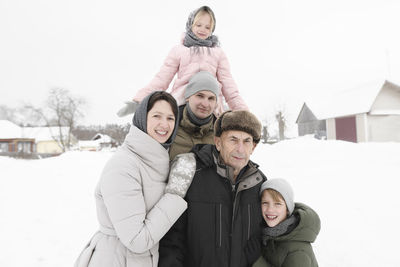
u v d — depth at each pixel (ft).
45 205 21.26
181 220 5.97
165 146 6.27
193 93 7.97
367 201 21.16
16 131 152.15
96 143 154.71
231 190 6.10
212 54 10.62
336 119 84.02
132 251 5.35
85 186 26.94
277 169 35.09
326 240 15.05
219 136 6.28
